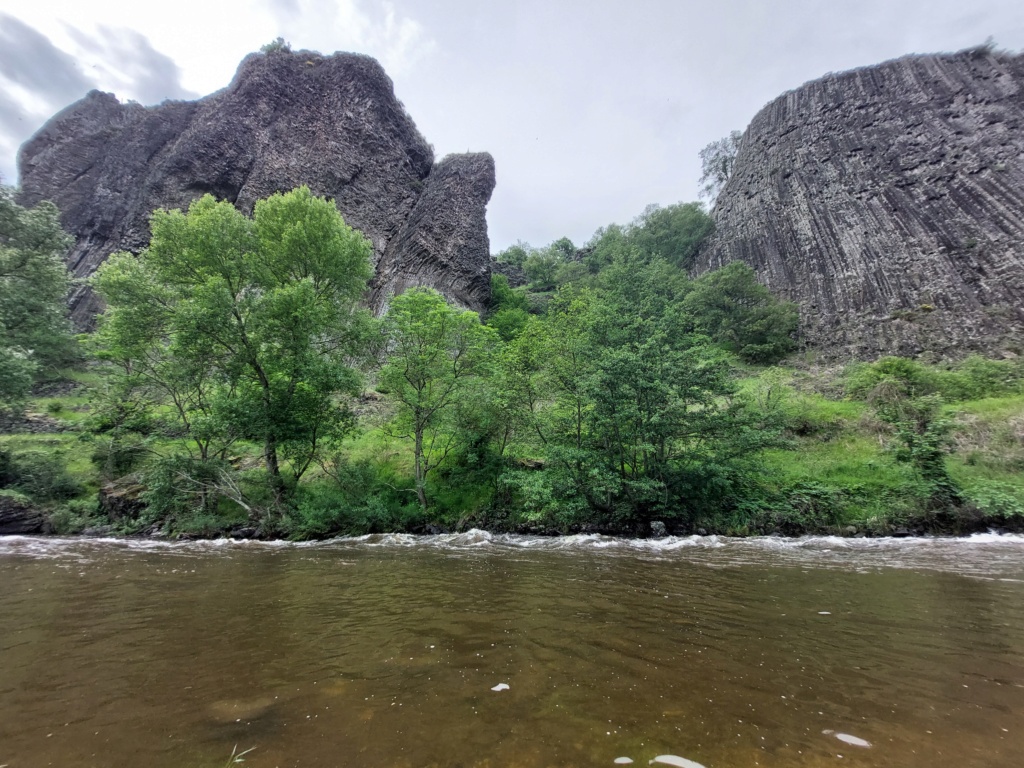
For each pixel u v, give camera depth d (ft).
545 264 266.57
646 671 13.20
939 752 9.02
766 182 189.57
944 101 163.12
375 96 190.80
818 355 126.93
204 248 58.29
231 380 55.42
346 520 51.65
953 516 46.37
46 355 94.73
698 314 130.72
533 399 57.00
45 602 21.88
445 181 186.70
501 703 11.21
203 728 10.15
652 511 49.19
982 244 124.67
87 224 152.76
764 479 53.83
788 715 10.57
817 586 24.40
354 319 63.46
